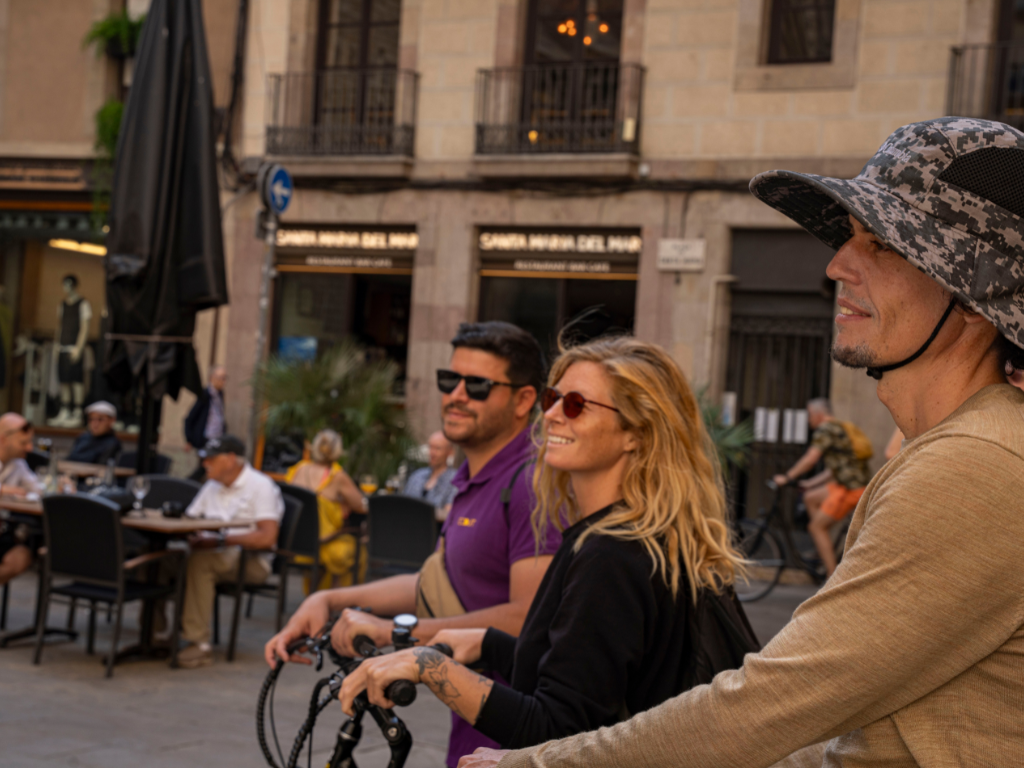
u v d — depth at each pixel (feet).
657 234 40.01
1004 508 3.72
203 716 18.39
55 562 21.79
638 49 40.68
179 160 24.61
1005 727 3.77
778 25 39.65
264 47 46.24
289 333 45.75
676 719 4.23
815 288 38.40
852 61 37.96
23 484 26.55
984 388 4.17
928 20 37.06
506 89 42.68
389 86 45.11
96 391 50.14
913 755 3.90
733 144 39.29
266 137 45.60
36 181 49.49
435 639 7.06
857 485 31.71
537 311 42.47
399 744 5.73
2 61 49.85
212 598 22.97
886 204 4.10
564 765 4.55
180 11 24.94
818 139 38.34
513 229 42.63
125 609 28.30
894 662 3.79
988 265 4.02
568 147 41.32
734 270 39.50
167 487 27.50
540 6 43.16
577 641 5.81
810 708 3.92
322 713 18.83
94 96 48.85
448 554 8.43
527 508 7.88
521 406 8.83
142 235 24.17
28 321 50.83
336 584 28.25
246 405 45.50
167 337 24.30
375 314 44.86
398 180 43.91
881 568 3.84
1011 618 3.74
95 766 15.30
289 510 25.67
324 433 28.27
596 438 6.51
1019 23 36.50
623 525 6.20
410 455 36.73
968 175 4.06
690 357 39.34
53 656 22.52
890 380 4.43
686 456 6.56
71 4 49.19
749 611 30.30
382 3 45.55
